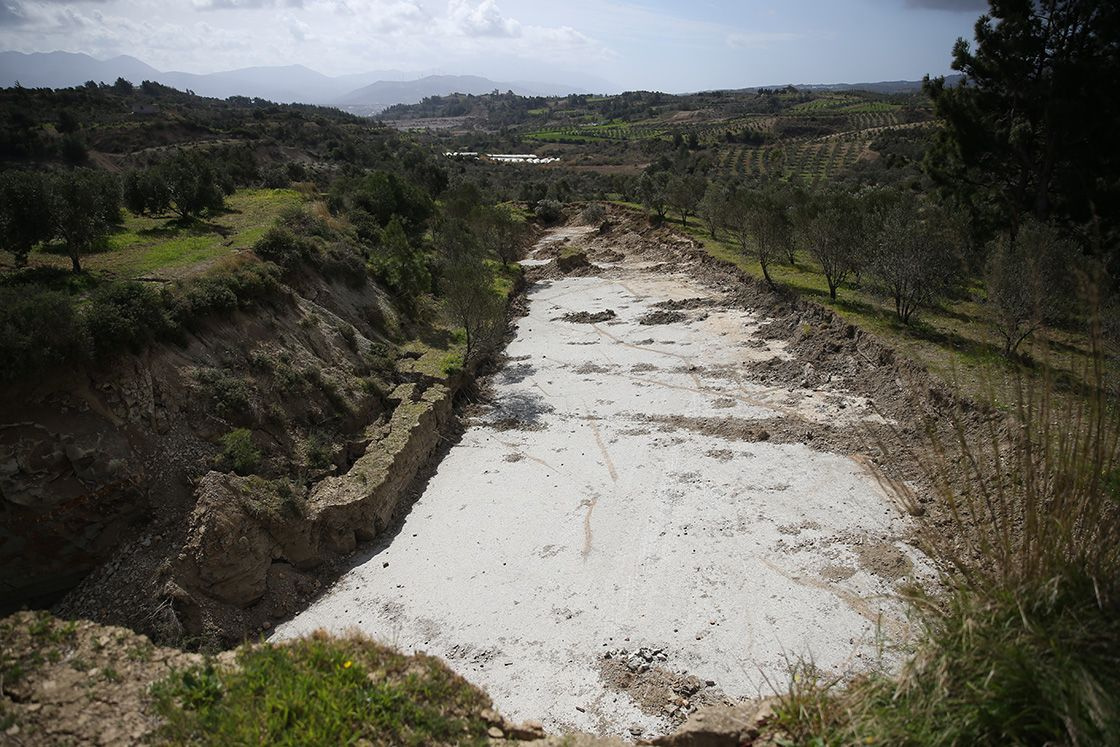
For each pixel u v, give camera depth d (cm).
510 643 1346
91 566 1445
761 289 3794
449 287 2794
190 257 2469
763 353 3000
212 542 1456
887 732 548
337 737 696
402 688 780
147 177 3206
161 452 1593
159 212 3350
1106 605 548
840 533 1617
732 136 14750
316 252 2870
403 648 1350
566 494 1916
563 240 6700
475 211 5094
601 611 1421
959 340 2477
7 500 1355
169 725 706
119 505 1480
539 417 2492
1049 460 620
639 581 1509
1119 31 2695
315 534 1661
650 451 2138
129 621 1339
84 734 702
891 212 3002
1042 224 2570
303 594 1566
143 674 798
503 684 1237
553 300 4381
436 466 2167
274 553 1583
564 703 1181
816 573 1480
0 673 765
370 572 1630
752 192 5400
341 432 2080
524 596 1488
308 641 859
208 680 766
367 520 1770
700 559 1567
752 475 1930
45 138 6581
